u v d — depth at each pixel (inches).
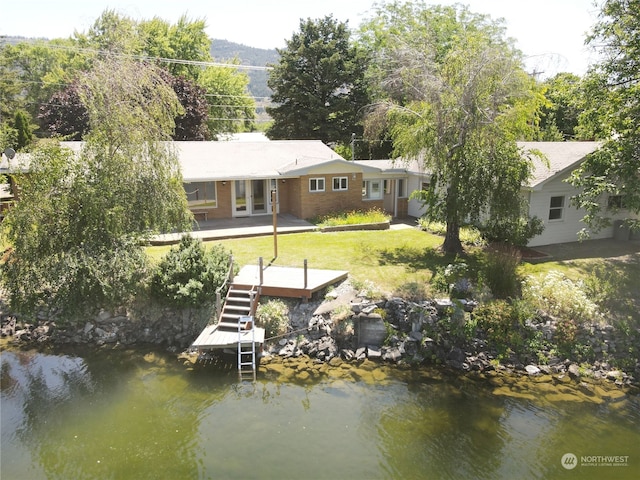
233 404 444.1
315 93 1596.9
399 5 1541.6
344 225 923.4
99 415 427.2
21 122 1267.2
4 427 412.2
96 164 586.6
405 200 1113.4
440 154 681.6
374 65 1531.7
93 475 353.4
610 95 661.3
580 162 757.3
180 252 613.6
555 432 405.1
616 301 581.0
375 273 655.1
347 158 1600.6
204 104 1528.1
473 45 677.3
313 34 1590.8
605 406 446.6
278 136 1684.3
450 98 656.4
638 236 815.7
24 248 546.3
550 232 804.6
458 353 522.9
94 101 589.0
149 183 608.7
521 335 537.3
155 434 400.5
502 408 440.8
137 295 591.5
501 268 600.7
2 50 1840.6
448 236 756.6
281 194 1053.8
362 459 368.2
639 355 518.3
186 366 515.2
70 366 517.3
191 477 347.9
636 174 639.1
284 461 365.1
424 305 561.0
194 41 1927.9
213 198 986.1
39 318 604.1
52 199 558.9
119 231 572.4
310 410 434.6
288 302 586.6
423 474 352.2
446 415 427.8
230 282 602.5
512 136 685.3
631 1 613.9
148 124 613.3
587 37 672.4
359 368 509.7
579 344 528.7
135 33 708.7
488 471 356.2
